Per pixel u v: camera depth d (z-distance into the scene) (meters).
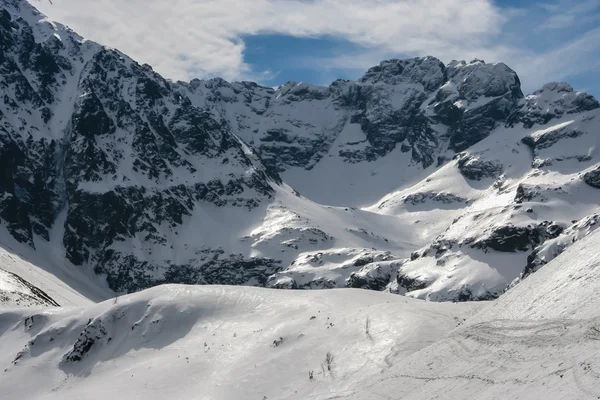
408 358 38.88
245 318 58.59
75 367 57.88
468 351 33.88
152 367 52.28
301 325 52.81
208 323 58.97
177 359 52.66
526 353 29.94
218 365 49.94
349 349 45.56
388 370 38.81
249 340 52.97
